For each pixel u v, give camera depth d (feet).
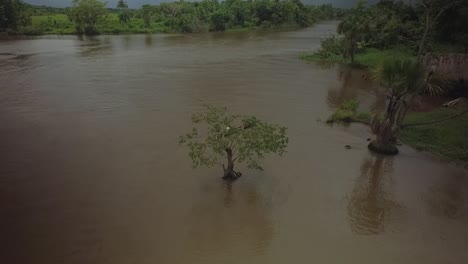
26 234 32.22
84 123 61.41
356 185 41.50
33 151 49.78
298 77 101.71
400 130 56.54
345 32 122.21
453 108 68.80
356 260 29.63
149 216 34.88
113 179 41.98
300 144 52.85
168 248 30.48
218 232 32.63
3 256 29.37
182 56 135.44
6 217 34.65
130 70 107.76
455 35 124.88
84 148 50.85
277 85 91.61
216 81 94.48
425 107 71.56
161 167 44.96
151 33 228.63
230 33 231.50
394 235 32.91
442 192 40.40
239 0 290.76
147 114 66.59
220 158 47.21
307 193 39.52
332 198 38.68
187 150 50.14
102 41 183.93
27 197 38.17
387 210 36.83
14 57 128.88
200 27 237.04
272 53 144.66
